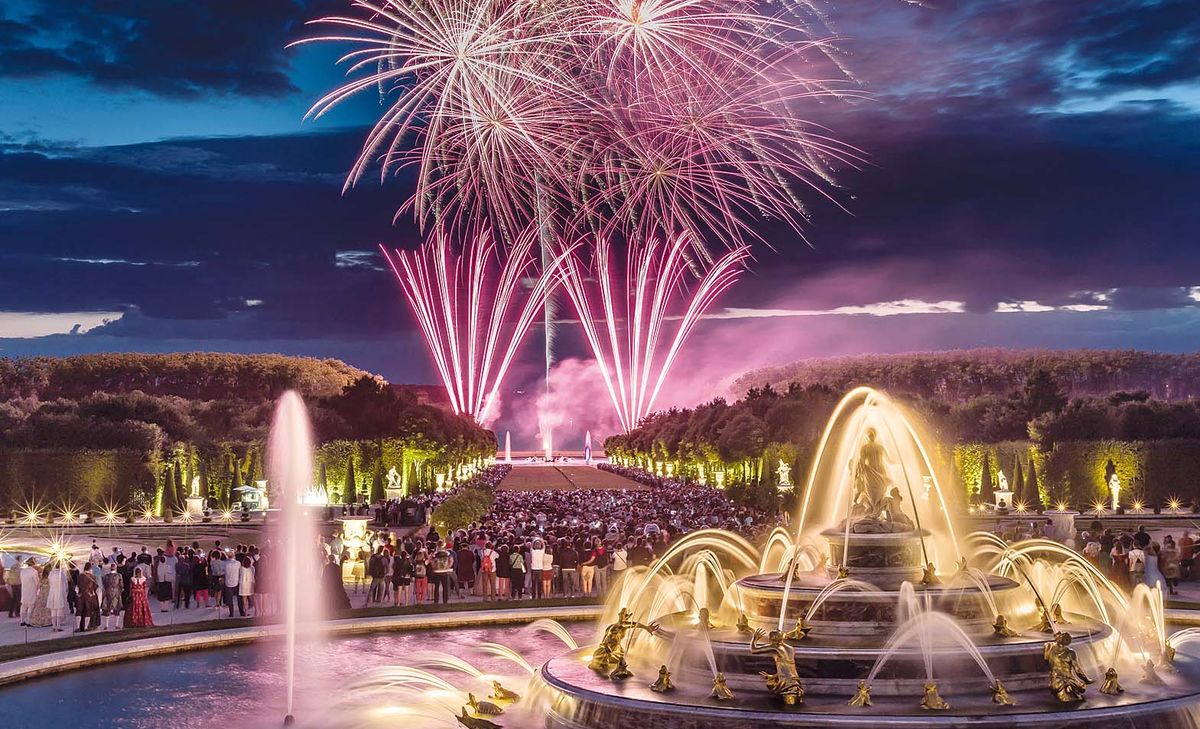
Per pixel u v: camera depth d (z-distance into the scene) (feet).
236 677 109.91
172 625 137.69
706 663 85.81
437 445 539.70
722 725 75.77
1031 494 363.15
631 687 84.28
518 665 115.55
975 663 80.94
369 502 469.57
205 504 407.44
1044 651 82.02
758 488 305.53
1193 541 181.47
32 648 118.83
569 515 262.26
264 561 150.92
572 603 151.33
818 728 73.67
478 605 150.51
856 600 89.04
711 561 154.92
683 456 627.46
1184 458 371.76
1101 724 74.23
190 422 556.92
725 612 101.50
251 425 616.39
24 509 407.03
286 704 98.58
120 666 115.55
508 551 164.96
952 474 369.09
